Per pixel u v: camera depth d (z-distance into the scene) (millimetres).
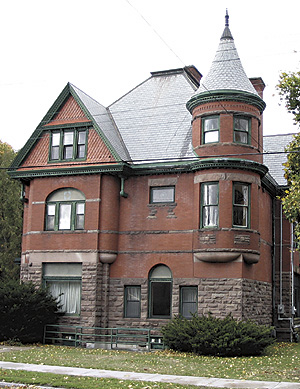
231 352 22641
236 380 16594
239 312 25297
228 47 28312
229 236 25641
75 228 28172
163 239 27422
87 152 28484
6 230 46094
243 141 27156
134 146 29578
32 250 28781
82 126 28781
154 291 27438
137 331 26797
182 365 19828
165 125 30172
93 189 27953
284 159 35656
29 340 26703
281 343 29797
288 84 22656
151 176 28172
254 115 27438
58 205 28812
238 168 26328
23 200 30688
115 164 27375
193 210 26969
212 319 23766
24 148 29922
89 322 26859
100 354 23266
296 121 23500
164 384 15719
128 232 28125
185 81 32125
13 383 15867
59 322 27594
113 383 15742
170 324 24625
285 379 16984
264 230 30516
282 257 32594
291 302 31875
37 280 28422
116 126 31172
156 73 33469
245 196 26703
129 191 28484
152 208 27906
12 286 27078
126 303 27766
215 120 27188
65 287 28250
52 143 29656
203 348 22891
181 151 28172
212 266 26078
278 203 33219
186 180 27516
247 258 25906
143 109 31547
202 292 26047
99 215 27688
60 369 18391
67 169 28312
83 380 16266
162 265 27469
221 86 26922
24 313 26375
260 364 20297
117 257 28109
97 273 27266
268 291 30891
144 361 20891
